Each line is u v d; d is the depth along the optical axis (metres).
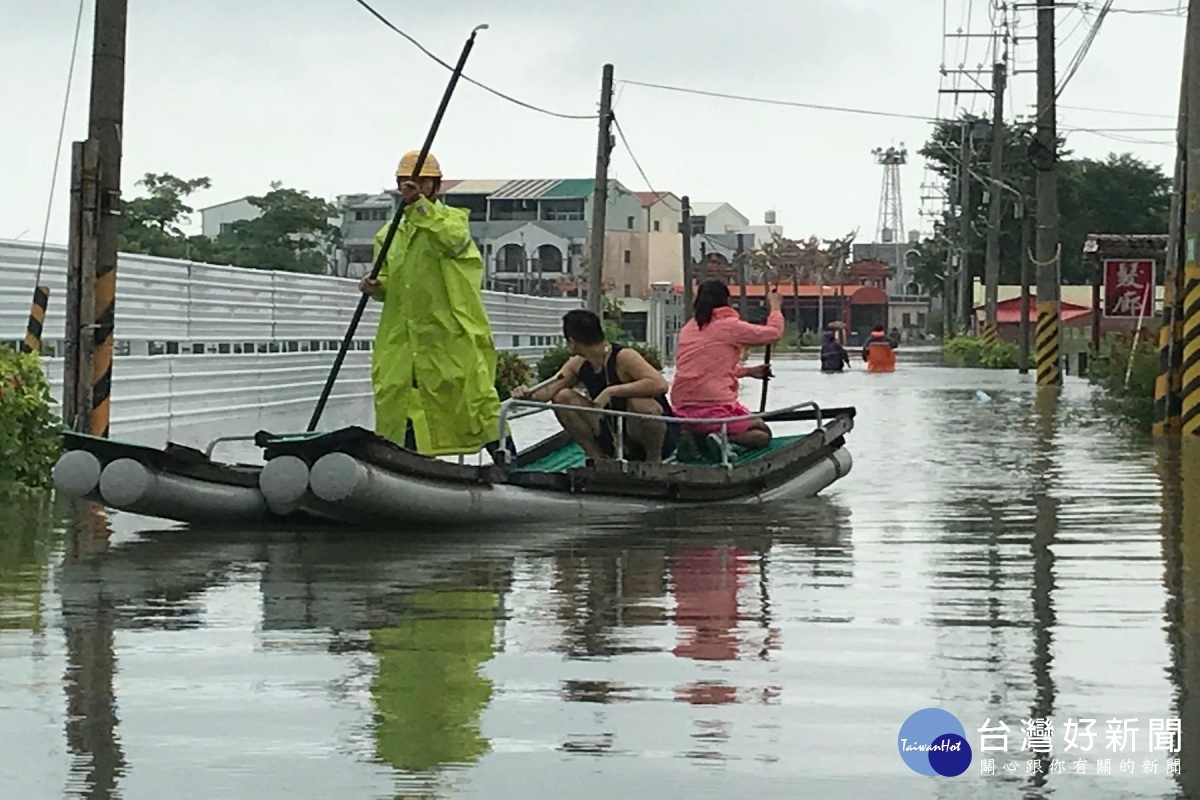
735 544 11.27
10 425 14.02
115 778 5.82
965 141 77.69
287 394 27.61
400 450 11.27
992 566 10.26
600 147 35.88
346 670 7.38
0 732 6.38
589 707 6.74
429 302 12.36
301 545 11.12
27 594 9.28
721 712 6.66
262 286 26.48
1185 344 20.94
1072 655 7.63
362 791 5.68
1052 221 38.59
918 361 67.25
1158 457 18.34
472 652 7.74
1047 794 5.71
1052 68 38.56
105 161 15.77
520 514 12.03
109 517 12.62
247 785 5.74
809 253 116.50
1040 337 38.59
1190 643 7.88
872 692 6.98
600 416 12.98
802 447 14.18
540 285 91.56
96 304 15.74
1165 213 90.94
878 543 11.30
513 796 5.63
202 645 7.91
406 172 12.48
